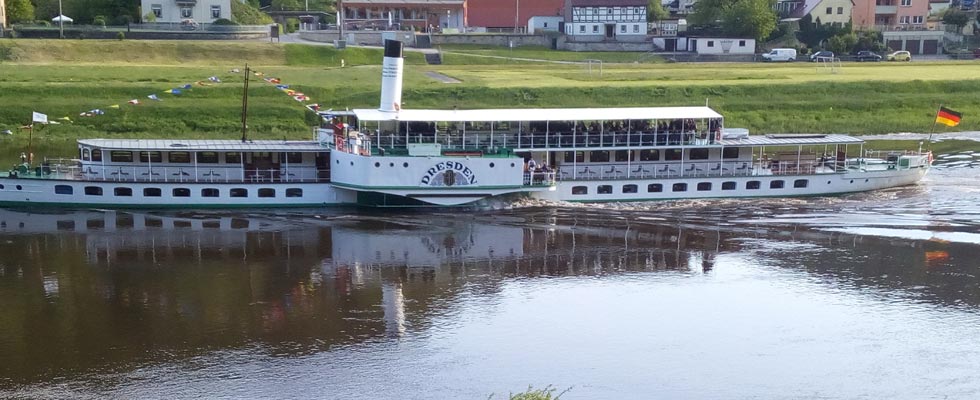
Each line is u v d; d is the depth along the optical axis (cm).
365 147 8338
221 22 17475
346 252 7269
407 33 18525
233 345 5541
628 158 8881
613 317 6041
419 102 13125
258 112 12369
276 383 5109
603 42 19325
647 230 7950
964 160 11031
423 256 7181
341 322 5891
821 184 9181
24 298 6206
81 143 8381
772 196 9125
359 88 13412
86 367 5241
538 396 4422
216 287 6469
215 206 8438
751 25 19250
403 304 6194
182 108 12238
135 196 8356
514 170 8488
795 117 13500
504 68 16188
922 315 6097
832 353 5553
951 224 8175
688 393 5078
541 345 5619
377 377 5194
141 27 16775
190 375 5175
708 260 7150
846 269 6950
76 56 14875
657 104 13650
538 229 7944
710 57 18500
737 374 5294
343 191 8556
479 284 6594
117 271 6756
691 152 9012
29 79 12950
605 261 7106
